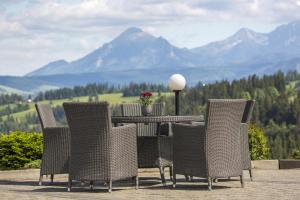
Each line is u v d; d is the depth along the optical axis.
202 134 6.14
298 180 7.15
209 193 5.95
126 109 8.73
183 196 5.72
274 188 6.29
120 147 6.15
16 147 9.95
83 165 6.14
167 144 7.36
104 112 5.97
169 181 7.39
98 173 6.09
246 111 7.39
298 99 105.19
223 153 6.21
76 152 6.19
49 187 6.82
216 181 7.08
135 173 6.36
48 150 7.05
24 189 6.60
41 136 10.27
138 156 7.31
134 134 6.33
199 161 6.20
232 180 7.24
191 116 7.25
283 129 97.81
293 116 101.88
